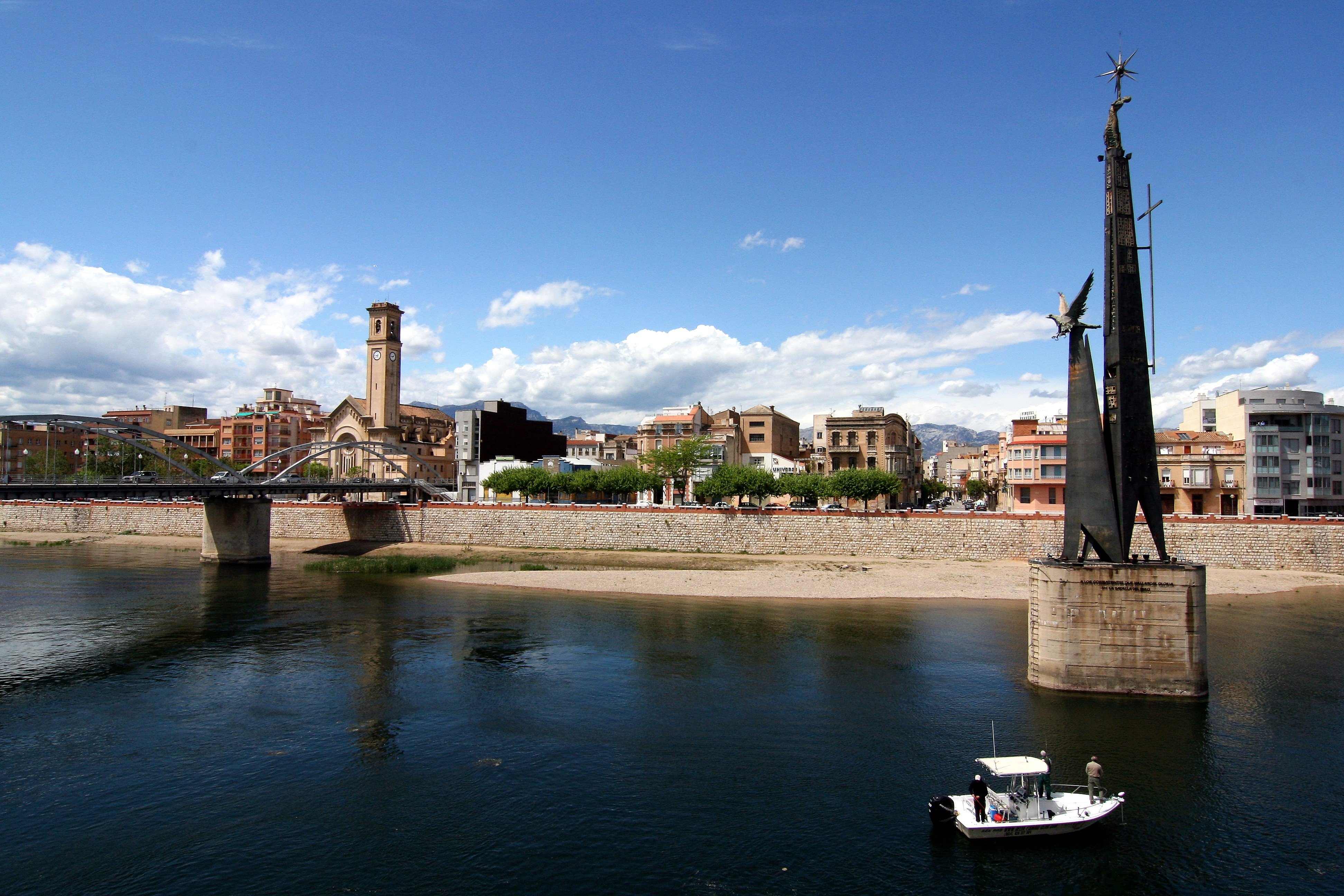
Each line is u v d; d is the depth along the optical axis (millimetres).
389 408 176875
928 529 100750
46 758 34812
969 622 63625
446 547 117438
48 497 145250
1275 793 31422
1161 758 34406
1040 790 30953
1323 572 87188
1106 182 42219
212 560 102375
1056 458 120500
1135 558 42500
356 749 35844
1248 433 115375
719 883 25500
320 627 61188
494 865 26453
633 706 41594
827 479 125562
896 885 25516
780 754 35312
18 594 77500
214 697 43094
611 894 24875
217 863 26516
